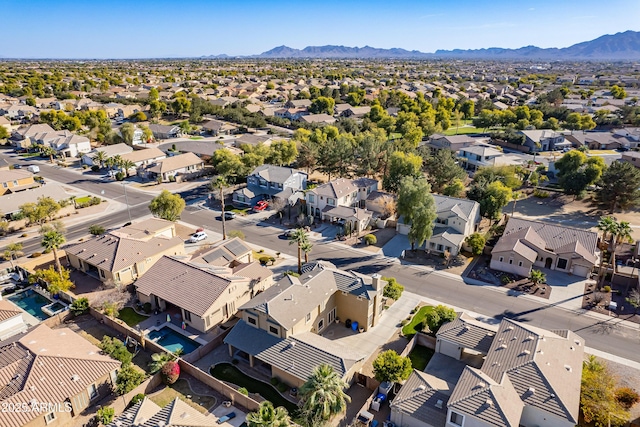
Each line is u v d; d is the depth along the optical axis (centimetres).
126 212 8488
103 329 4869
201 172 10981
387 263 6425
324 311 4772
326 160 9769
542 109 17762
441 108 17425
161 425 3080
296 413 3634
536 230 6644
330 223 8000
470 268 6275
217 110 18150
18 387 3506
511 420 3053
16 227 7594
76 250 6106
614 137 13112
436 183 8944
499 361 3756
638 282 5547
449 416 3247
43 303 5453
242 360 4369
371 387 3984
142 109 19350
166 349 4447
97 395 3822
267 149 10962
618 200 7956
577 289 5653
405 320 5012
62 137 12888
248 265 5634
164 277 5269
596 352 4434
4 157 12431
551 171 10425
